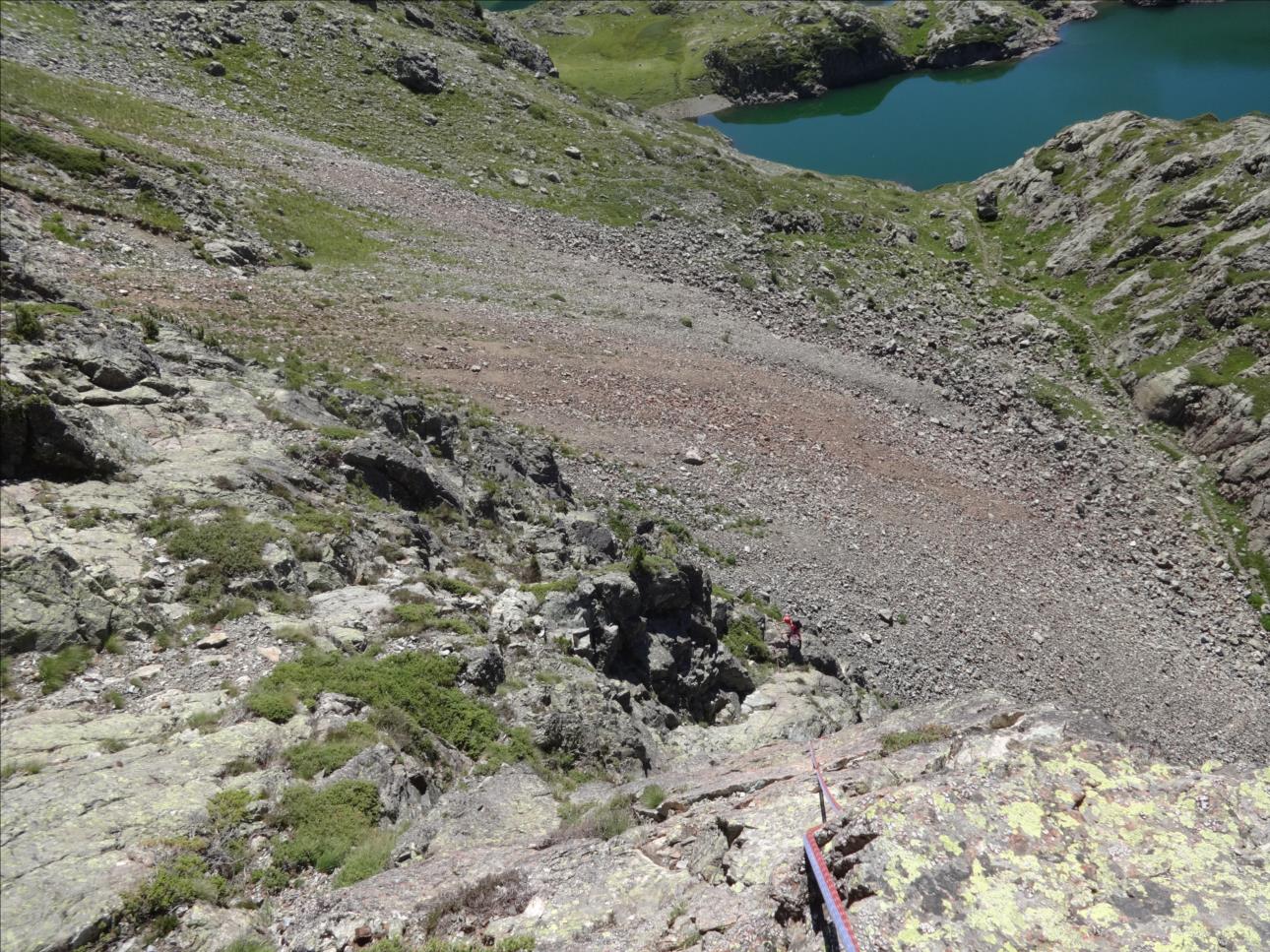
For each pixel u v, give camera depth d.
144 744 11.91
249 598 16.25
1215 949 5.45
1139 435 65.44
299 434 23.55
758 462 43.91
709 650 25.30
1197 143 88.19
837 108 170.50
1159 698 39.75
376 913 8.88
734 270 73.50
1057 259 87.12
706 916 7.62
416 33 105.19
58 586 13.96
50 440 16.86
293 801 11.46
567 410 42.00
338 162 66.88
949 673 34.69
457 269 56.53
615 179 84.50
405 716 14.62
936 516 46.31
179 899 9.17
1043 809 6.76
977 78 174.62
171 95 67.50
